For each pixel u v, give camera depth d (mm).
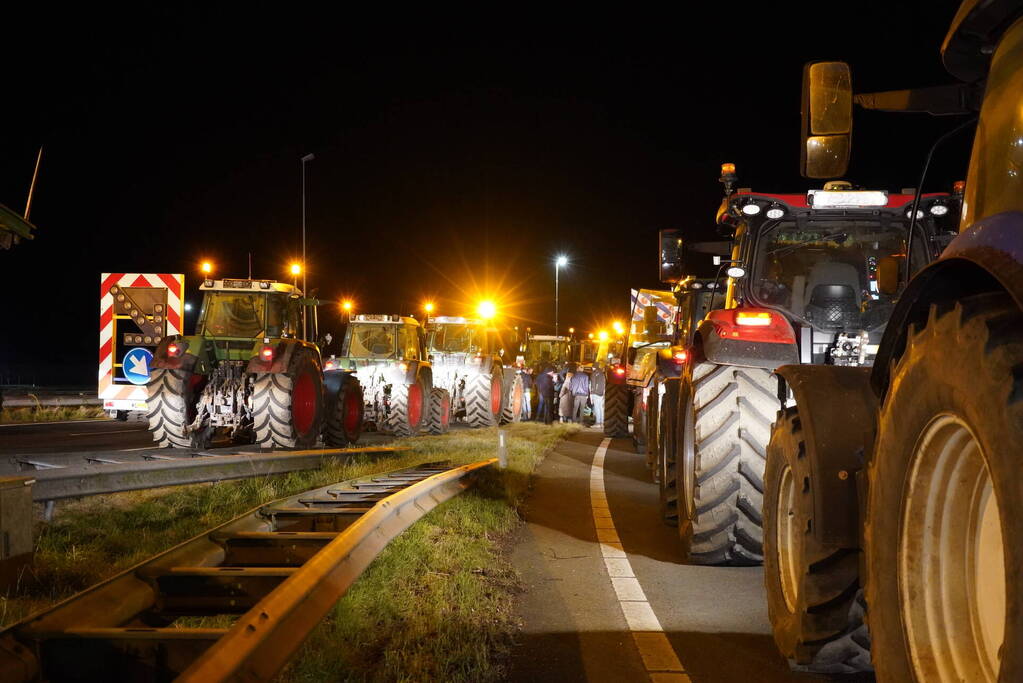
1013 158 2506
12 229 8188
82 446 13453
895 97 3869
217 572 4418
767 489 4906
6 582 4996
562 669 4504
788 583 4645
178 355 13367
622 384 19719
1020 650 2025
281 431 13156
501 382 23078
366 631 4695
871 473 3117
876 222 7109
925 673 2709
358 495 8352
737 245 7594
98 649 3297
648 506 10016
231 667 2887
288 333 15133
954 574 2721
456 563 6547
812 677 4422
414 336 19516
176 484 8094
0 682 2980
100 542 6301
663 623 5340
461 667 4344
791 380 4297
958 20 2910
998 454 2145
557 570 6770
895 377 2877
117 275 19547
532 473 12789
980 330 2266
